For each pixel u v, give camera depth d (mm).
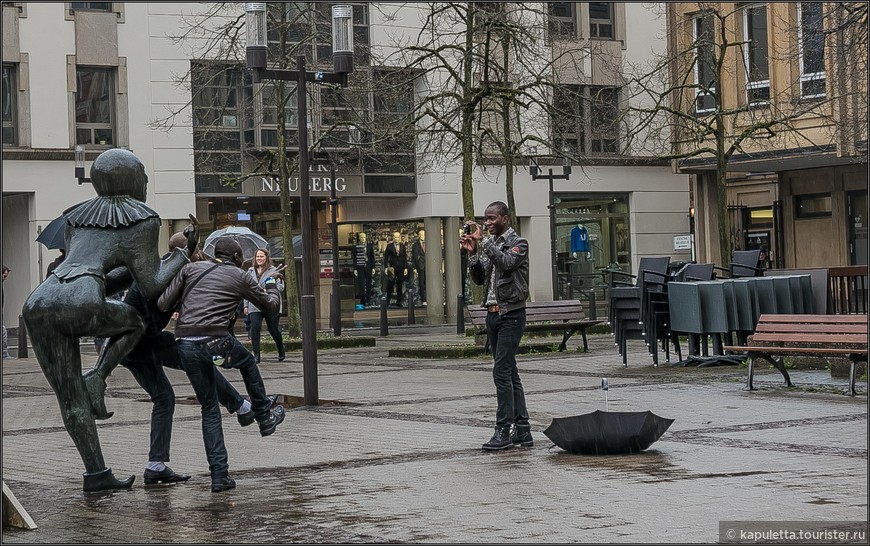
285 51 29906
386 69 35312
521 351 23500
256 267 22109
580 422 10352
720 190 28109
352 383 18141
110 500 9047
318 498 8664
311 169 42906
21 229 39000
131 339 9555
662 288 19891
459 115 29266
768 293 18719
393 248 45750
